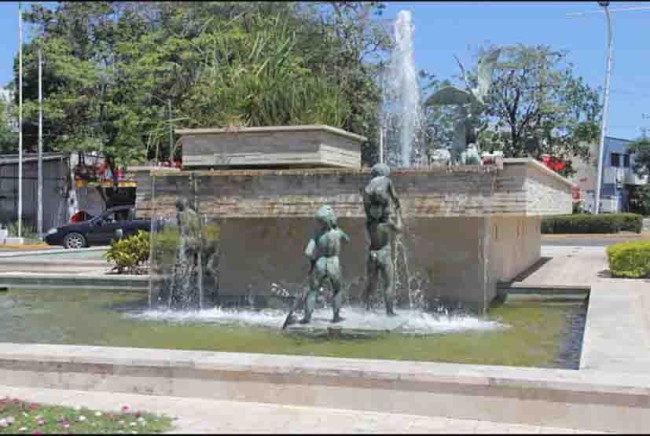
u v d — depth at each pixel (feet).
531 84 122.72
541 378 18.88
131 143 93.61
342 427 17.67
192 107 43.60
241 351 27.07
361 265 37.55
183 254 39.50
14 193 115.34
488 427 18.26
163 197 37.11
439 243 37.63
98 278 47.75
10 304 41.22
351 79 51.75
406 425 18.17
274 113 38.09
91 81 91.91
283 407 20.07
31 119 107.14
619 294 38.14
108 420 17.62
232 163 37.52
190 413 19.16
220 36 35.14
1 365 22.54
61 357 22.06
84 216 104.94
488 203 31.99
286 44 35.63
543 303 40.73
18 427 16.83
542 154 126.82
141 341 29.48
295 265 39.37
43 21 88.02
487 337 29.71
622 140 143.23
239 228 40.32
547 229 113.70
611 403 18.24
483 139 119.96
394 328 29.94
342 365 20.35
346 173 33.96
